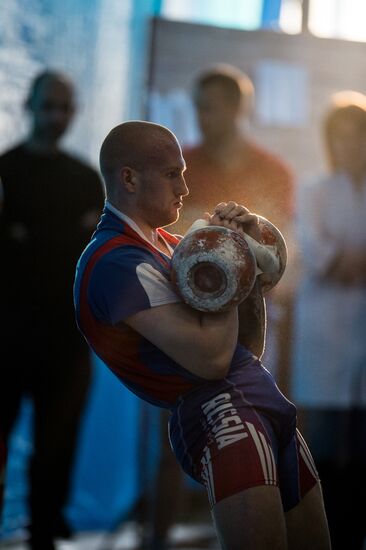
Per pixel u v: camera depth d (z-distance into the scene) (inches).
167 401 244.1
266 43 431.2
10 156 396.2
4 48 414.0
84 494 434.3
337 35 440.8
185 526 441.1
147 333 233.5
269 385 244.2
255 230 243.8
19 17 415.5
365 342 403.2
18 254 391.2
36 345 392.2
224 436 235.0
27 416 424.8
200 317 234.4
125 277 234.1
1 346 391.2
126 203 242.7
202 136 384.5
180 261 230.4
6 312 390.9
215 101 382.0
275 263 244.8
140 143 240.8
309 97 435.5
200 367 233.1
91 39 423.8
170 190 241.8
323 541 251.6
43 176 394.6
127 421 438.6
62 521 404.2
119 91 426.6
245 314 248.1
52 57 420.5
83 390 397.1
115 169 242.2
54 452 393.1
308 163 436.1
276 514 232.7
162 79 421.4
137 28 426.9
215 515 234.4
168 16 432.1
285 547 234.4
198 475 242.8
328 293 402.9
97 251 239.1
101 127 426.6
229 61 428.5
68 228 394.0
